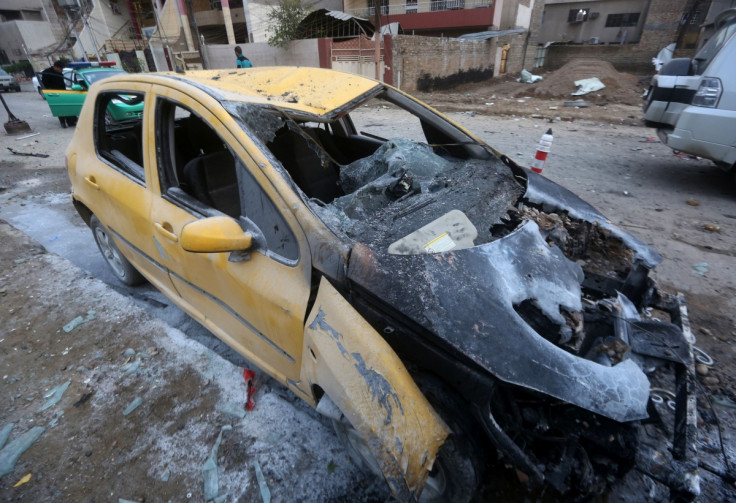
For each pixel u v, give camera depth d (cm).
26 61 3216
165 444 208
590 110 1054
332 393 145
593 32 2588
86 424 221
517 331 140
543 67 2469
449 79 1648
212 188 221
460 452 145
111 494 186
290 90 224
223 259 188
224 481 189
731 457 191
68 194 580
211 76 230
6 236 436
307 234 157
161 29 1642
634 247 213
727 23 466
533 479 136
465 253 161
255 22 1853
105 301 323
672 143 491
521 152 675
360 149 309
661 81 507
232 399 231
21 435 217
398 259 154
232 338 223
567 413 145
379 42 1287
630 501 158
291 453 200
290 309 163
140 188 230
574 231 217
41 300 328
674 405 174
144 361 262
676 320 197
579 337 152
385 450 131
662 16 2108
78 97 990
